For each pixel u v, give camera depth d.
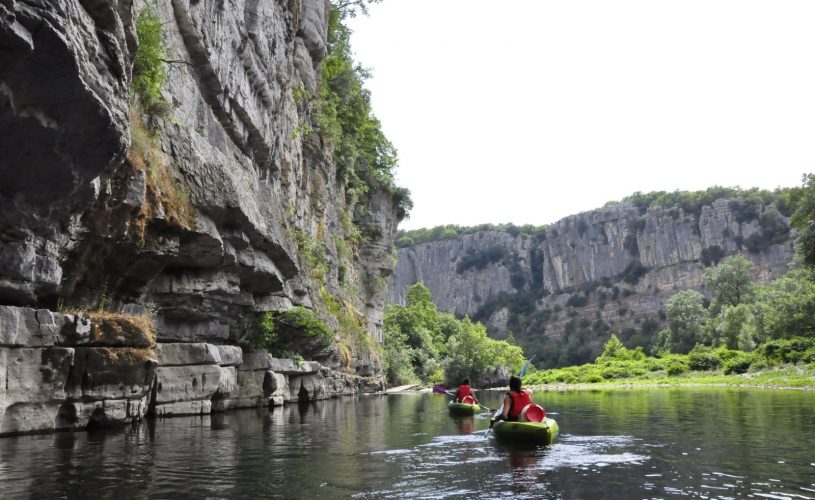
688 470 8.20
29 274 10.12
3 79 8.02
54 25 8.05
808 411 17.70
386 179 54.22
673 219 165.88
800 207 60.19
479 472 8.14
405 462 9.04
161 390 15.67
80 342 11.52
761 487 7.09
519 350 83.38
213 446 10.65
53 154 9.16
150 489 6.98
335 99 43.03
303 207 32.03
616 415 18.12
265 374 22.14
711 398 26.73
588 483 7.38
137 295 14.77
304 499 6.51
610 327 166.25
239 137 21.19
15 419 10.60
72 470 8.05
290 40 27.08
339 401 29.02
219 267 17.30
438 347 85.69
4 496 6.57
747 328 73.56
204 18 17.89
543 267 197.12
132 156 12.58
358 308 47.72
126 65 10.38
